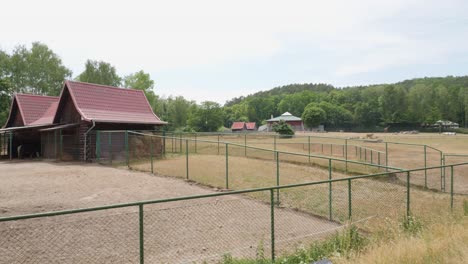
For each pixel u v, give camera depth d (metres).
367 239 8.37
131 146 26.14
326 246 7.88
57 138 28.16
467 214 11.00
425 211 11.72
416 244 7.11
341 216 11.35
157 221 9.94
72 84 28.09
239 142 41.03
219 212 11.27
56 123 28.88
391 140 57.72
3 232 8.43
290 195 13.81
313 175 18.95
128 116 29.56
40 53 61.84
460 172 22.98
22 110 33.94
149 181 16.30
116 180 16.47
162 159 24.86
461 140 57.41
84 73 66.38
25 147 30.33
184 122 99.44
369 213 11.66
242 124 128.12
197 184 15.84
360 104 137.88
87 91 28.77
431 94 136.12
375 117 131.25
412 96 131.00
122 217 10.13
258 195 13.75
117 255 7.47
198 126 101.06
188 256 7.60
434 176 21.61
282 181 16.91
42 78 61.41
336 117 134.38
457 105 131.88
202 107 103.12
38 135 32.34
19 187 14.54
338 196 13.91
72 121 27.89
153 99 71.62
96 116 26.50
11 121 36.31
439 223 9.18
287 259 7.13
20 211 10.57
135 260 7.27
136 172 19.06
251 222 10.38
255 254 7.81
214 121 101.81
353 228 8.73
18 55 60.06
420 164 26.41
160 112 80.69
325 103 135.75
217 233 9.24
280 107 173.00
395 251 6.73
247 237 9.03
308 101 167.75
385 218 10.06
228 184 15.93
